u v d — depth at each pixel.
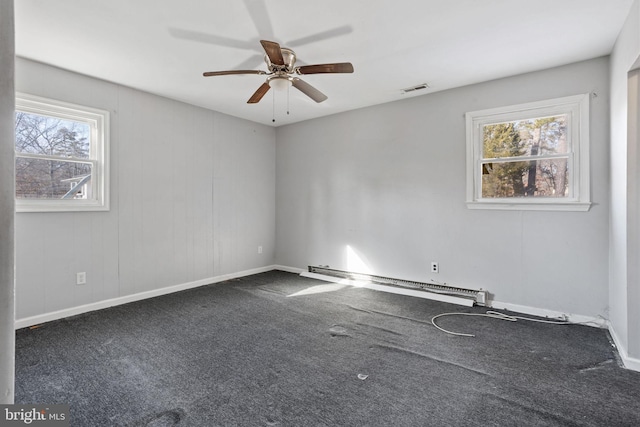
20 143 3.00
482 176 3.60
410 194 4.06
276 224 5.46
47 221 3.11
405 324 3.04
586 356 2.41
